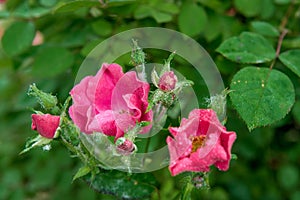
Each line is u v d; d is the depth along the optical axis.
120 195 0.47
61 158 0.67
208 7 0.57
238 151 0.67
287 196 0.75
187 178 0.42
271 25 0.56
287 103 0.45
